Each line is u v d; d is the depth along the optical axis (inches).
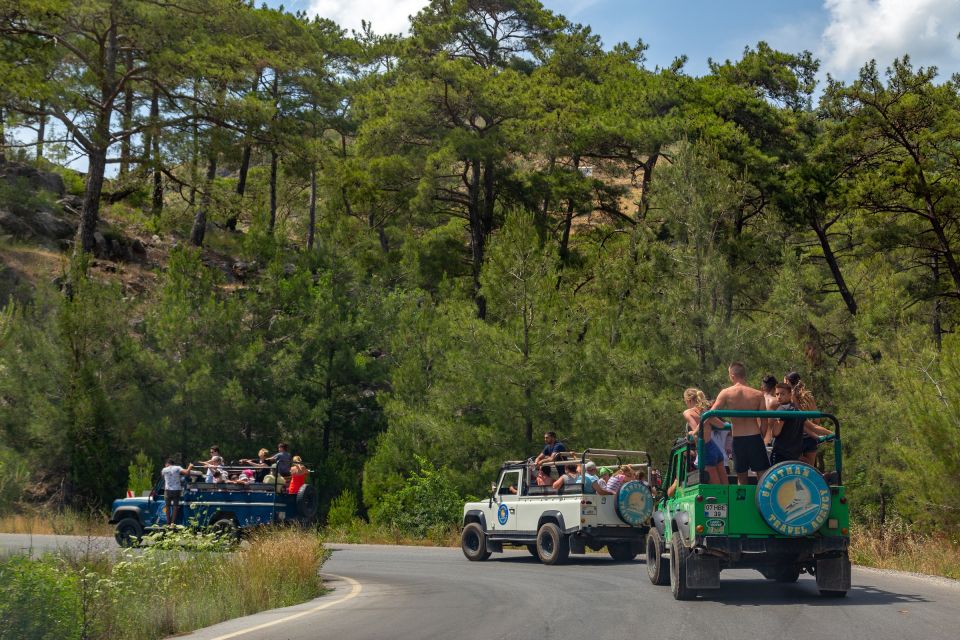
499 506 789.9
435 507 1116.5
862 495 938.7
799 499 425.4
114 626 429.1
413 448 1197.1
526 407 1088.2
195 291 1407.5
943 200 1541.6
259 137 1649.9
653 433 984.3
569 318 1144.2
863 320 1198.3
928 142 1547.7
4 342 658.2
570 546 711.1
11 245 1809.8
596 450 727.7
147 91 1699.1
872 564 674.2
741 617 380.8
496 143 1732.3
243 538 852.6
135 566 514.0
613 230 1905.8
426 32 1948.8
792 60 1852.9
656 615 392.2
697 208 1082.1
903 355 914.1
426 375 1298.0
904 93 1533.0
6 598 392.2
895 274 1563.7
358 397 1461.6
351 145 2402.8
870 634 331.0
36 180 2102.6
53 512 1252.5
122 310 1360.7
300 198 2736.2
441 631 367.6
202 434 1323.8
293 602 521.0
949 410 722.2
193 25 1541.6
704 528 426.9
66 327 1300.4
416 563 782.5
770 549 428.5
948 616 376.5
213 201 1667.1
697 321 1027.9
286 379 1379.2
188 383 1304.1
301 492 911.0
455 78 1697.8
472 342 1123.3
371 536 1136.2
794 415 442.3
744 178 1279.5
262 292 1450.5
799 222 1635.1
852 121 1558.8
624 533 713.6
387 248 2118.6
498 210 1955.0
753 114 1702.8
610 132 1663.4
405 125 1753.2
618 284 1230.3
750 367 1007.0
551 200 1855.3
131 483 1198.9
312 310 1433.3
